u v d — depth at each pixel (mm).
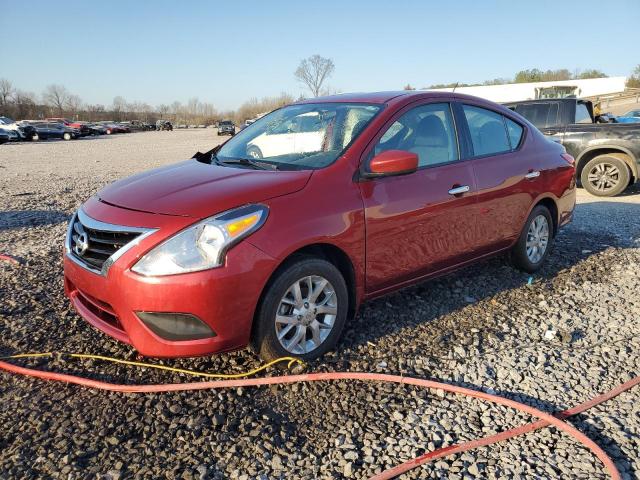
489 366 3277
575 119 9648
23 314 3881
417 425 2697
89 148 26688
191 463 2406
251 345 3066
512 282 4695
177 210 2844
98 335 3578
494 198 4227
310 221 3033
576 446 2551
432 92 4082
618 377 3168
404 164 3250
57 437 2557
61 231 6520
